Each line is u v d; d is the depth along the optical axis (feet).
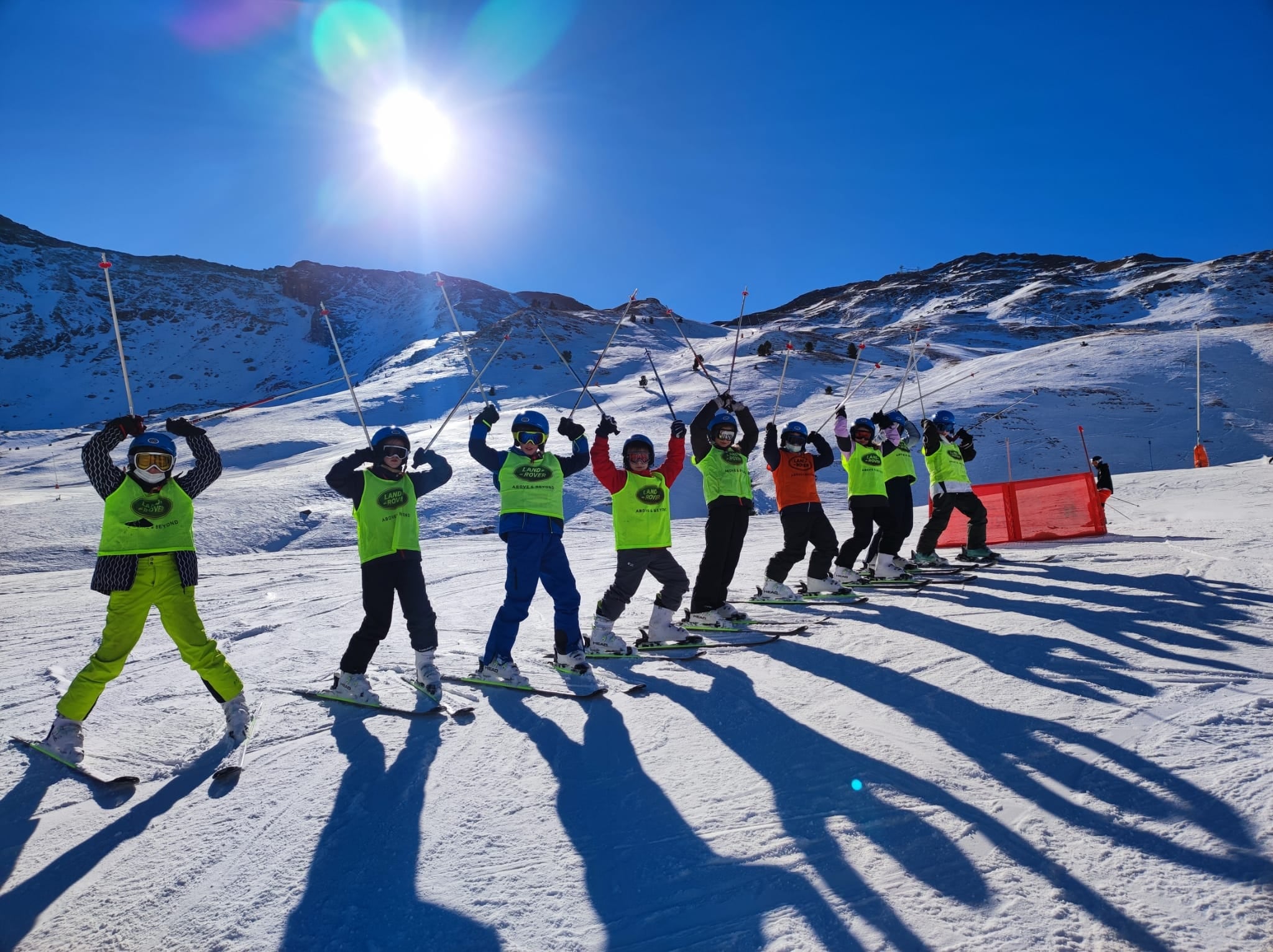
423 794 10.03
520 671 15.58
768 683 14.03
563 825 9.02
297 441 141.59
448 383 209.56
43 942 7.37
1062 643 15.05
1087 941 6.27
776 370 186.80
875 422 25.23
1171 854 7.35
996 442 103.30
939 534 26.43
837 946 6.46
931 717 11.69
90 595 32.19
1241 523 31.17
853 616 19.30
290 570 37.73
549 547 15.64
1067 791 8.87
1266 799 8.09
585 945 6.78
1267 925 6.18
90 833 9.52
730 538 18.94
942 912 6.82
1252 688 11.68
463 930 7.11
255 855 8.75
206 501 74.08
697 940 6.71
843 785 9.53
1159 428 107.14
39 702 14.92
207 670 12.43
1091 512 31.89
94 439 12.29
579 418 143.43
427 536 66.23
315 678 15.94
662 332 308.81
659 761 10.67
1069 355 143.02
